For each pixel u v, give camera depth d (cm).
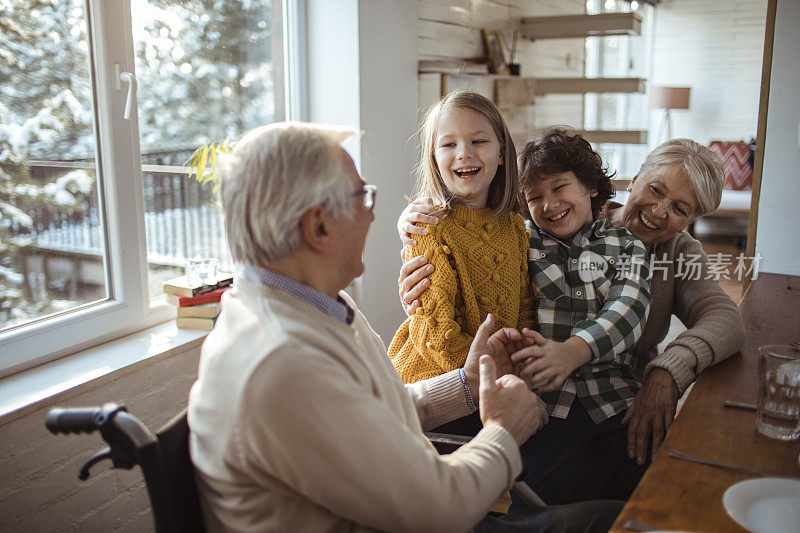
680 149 175
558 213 169
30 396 169
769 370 120
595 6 695
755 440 120
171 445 99
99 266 211
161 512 96
